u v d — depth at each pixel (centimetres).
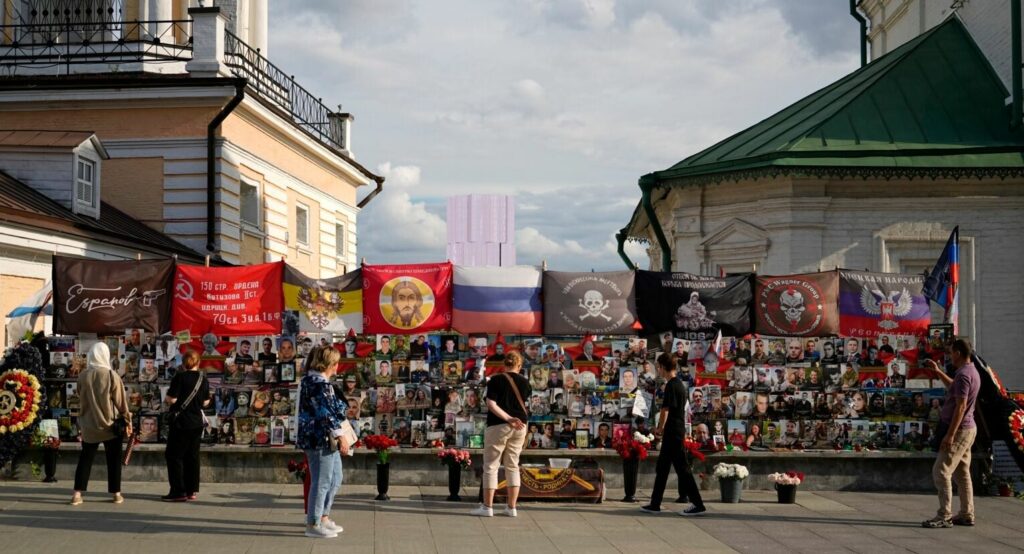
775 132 2150
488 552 1022
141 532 1085
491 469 1220
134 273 1478
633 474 1343
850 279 1494
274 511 1221
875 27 2886
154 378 1458
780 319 1479
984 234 1947
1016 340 1933
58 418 1456
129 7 2783
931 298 1505
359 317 1462
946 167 1892
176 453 1271
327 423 1072
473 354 1441
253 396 1445
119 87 2592
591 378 1440
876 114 2059
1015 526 1194
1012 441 1395
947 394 1229
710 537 1114
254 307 1466
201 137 2622
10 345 1677
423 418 1434
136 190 2634
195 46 2658
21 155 2222
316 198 3394
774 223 1981
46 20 2786
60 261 1478
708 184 2042
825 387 1468
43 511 1194
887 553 1039
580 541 1082
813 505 1327
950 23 2341
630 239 2828
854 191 1962
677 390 1262
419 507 1270
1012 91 2027
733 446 1448
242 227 2753
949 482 1185
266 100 2792
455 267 1462
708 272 2092
